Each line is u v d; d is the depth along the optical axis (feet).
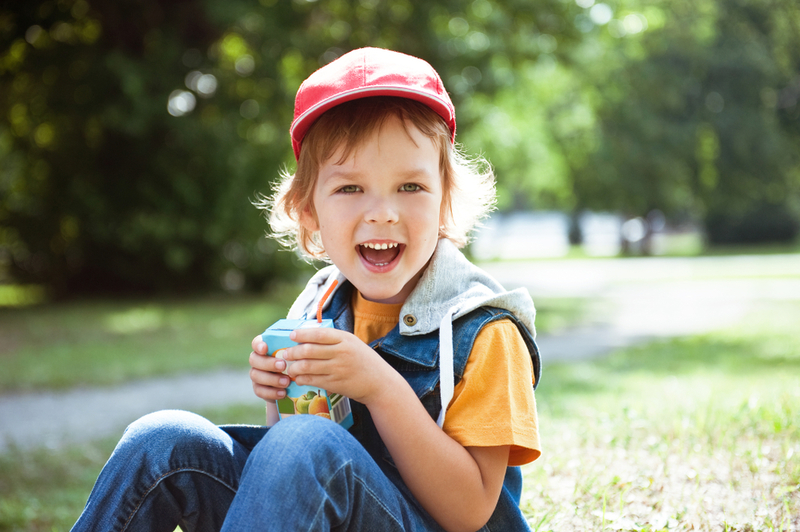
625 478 7.56
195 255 39.75
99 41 36.27
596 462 8.29
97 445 13.38
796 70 75.31
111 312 33.55
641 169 71.77
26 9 34.30
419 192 4.85
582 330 29.71
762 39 74.74
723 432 8.92
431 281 5.01
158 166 36.99
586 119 61.98
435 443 4.41
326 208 4.93
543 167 62.64
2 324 29.84
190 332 27.71
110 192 37.73
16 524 8.86
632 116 70.44
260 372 4.67
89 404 17.19
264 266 41.09
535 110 48.03
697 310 35.19
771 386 13.64
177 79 35.58
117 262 39.04
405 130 4.77
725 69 74.64
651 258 82.07
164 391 18.47
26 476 11.37
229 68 37.29
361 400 4.50
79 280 40.45
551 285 50.85
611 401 12.79
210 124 36.78
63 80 34.83
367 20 35.55
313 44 34.83
